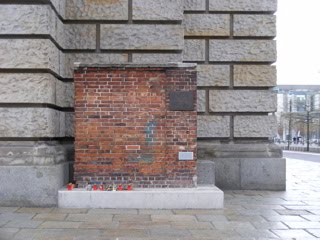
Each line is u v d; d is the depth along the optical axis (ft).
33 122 31.83
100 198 30.99
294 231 24.67
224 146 41.34
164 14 37.88
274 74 41.81
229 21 41.75
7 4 31.86
